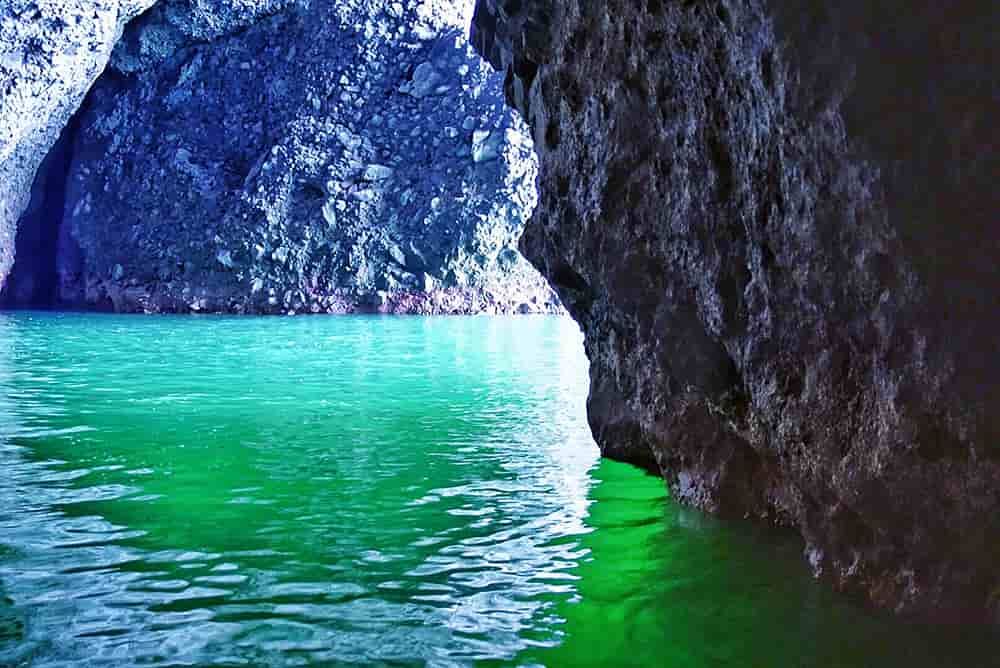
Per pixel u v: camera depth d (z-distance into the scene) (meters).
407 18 23.80
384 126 23.91
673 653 2.87
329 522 4.34
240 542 4.00
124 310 24.45
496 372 10.80
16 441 6.22
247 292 23.67
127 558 3.76
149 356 12.20
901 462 2.88
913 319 2.75
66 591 3.38
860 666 2.76
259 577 3.56
